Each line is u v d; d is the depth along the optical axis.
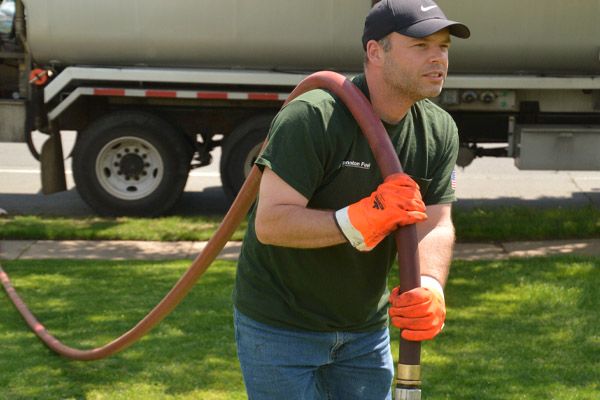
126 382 4.59
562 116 9.61
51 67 9.45
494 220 8.91
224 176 9.48
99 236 8.46
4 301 6.07
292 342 2.71
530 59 9.20
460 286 6.46
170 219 9.24
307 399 2.77
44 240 8.41
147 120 9.38
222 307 5.95
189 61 9.28
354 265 2.65
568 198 11.02
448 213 2.74
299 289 2.69
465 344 5.20
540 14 9.05
